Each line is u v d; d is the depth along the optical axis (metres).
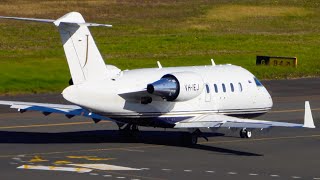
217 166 101.06
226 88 121.38
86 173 95.25
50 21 106.56
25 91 185.50
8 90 185.00
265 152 112.69
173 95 112.38
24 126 135.25
